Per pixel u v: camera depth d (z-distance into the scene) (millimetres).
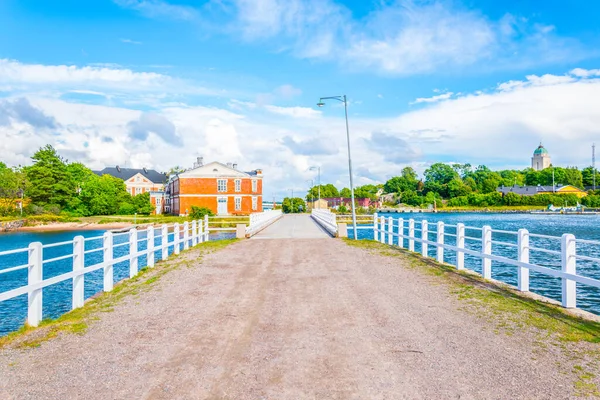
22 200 75500
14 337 7480
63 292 19516
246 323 8141
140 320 8477
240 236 25094
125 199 92688
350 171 25969
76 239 9844
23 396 5172
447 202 159250
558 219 94312
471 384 5395
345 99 26641
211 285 11820
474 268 25812
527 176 177125
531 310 8867
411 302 9664
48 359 6395
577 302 17234
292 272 13672
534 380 5496
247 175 73250
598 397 5039
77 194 86188
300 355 6430
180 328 7887
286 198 107688
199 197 72375
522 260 10688
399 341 7027
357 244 21594
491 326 7801
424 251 17078
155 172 129625
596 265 27328
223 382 5512
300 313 8820
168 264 15828
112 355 6531
